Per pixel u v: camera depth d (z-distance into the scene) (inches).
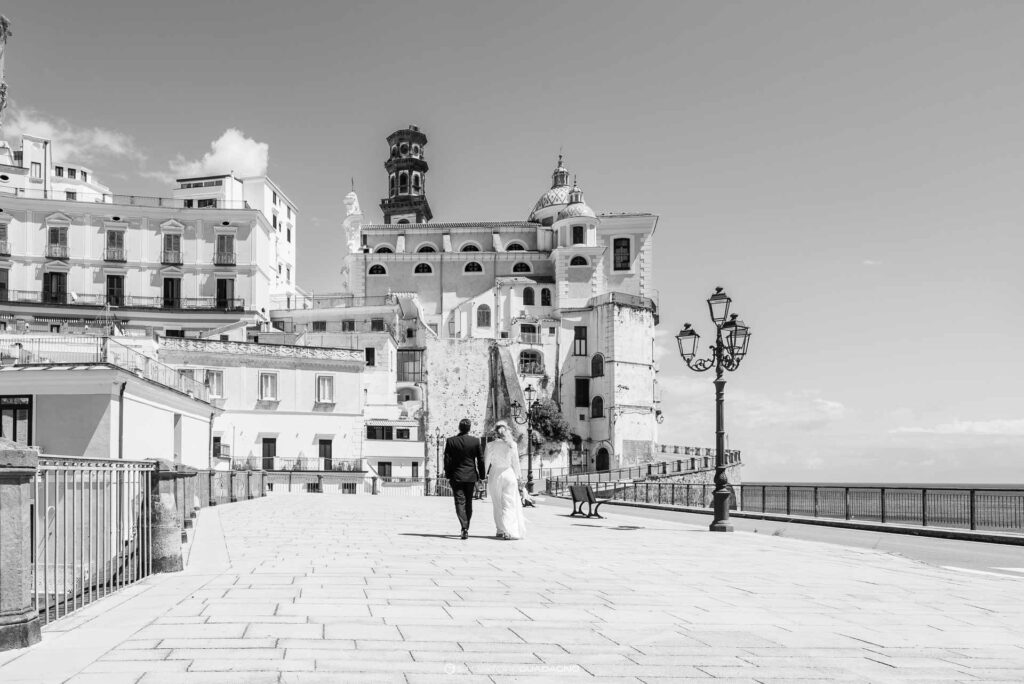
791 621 332.8
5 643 251.6
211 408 1555.1
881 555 602.9
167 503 433.1
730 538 748.0
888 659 270.5
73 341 1630.2
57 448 1069.1
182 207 2955.2
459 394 3058.6
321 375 2265.0
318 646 261.7
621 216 3459.6
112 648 255.3
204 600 342.6
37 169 3873.0
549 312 3376.0
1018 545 737.6
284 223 3892.7
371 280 3494.1
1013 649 289.1
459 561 492.7
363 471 2223.2
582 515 1075.3
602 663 253.6
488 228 3597.4
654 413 3289.9
